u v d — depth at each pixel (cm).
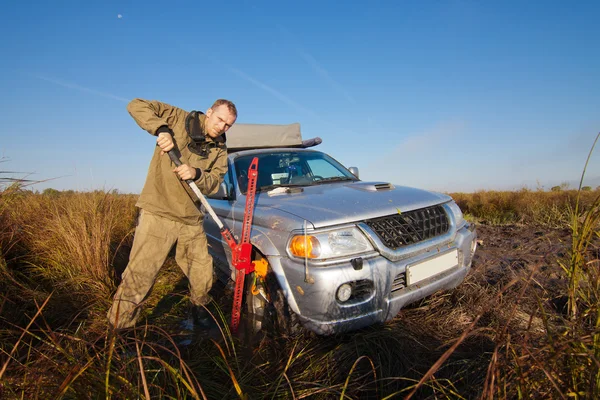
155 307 298
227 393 165
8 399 124
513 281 131
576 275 156
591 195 615
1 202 293
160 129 216
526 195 848
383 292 213
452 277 249
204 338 226
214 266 358
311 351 211
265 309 242
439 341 217
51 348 144
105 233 372
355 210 231
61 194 585
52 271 322
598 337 120
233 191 333
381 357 199
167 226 241
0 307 189
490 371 119
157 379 158
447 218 268
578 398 115
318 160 400
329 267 205
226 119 239
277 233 231
